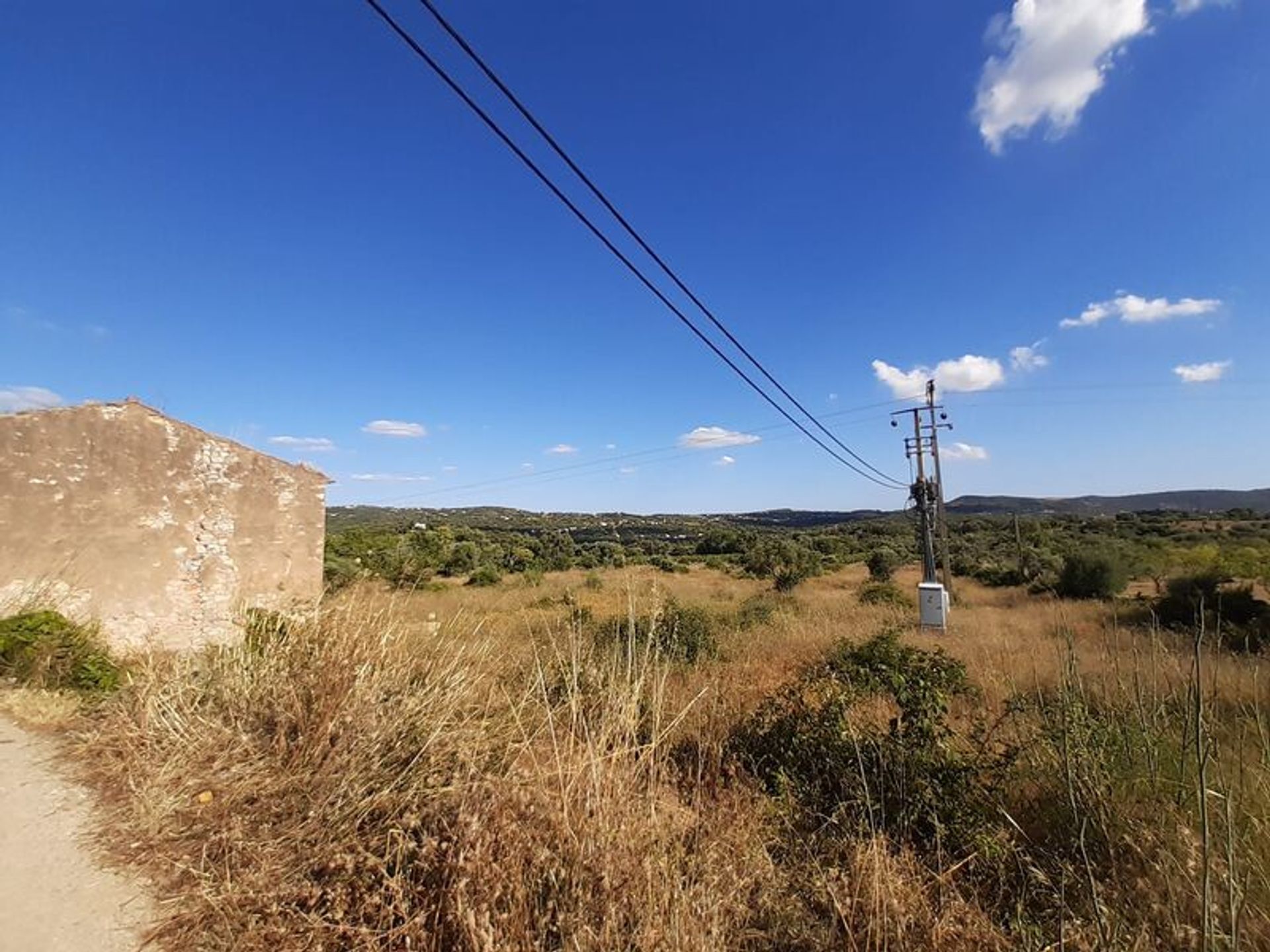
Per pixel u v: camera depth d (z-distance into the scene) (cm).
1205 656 643
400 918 267
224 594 1069
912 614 1977
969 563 4256
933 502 2925
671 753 505
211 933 262
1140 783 393
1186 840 312
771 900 332
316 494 1195
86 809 362
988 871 378
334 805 321
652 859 287
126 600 979
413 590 566
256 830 322
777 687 647
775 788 478
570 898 265
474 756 343
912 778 436
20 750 445
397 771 339
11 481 910
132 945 257
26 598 859
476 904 253
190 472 1059
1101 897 326
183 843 322
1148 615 1625
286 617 507
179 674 488
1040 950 293
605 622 941
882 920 315
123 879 299
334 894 269
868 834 404
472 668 450
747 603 2152
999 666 870
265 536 1127
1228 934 271
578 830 287
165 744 411
